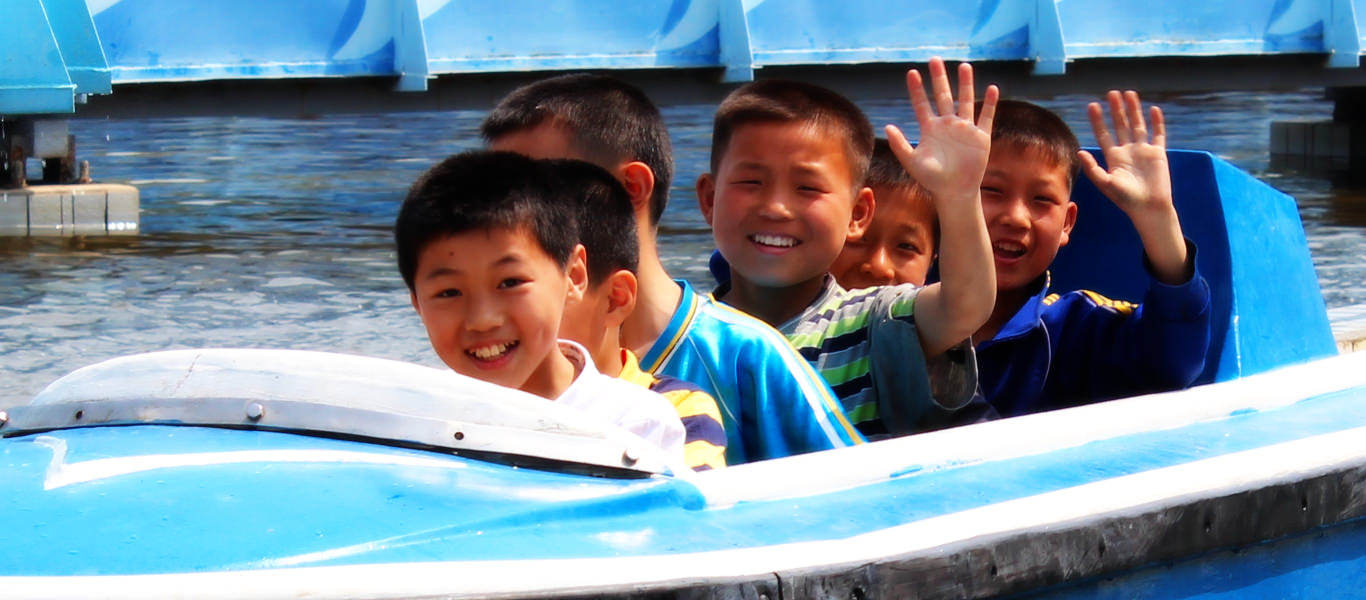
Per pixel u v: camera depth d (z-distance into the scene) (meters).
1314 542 7.15
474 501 5.70
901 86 43.91
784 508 6.11
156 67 36.62
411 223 6.95
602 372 7.75
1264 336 9.38
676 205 36.22
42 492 5.61
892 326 8.51
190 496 5.54
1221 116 61.81
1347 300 23.73
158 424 6.34
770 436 7.98
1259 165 48.97
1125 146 9.05
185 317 22.73
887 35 41.59
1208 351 9.18
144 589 4.87
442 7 38.19
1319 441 7.21
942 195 8.02
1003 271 9.82
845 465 6.45
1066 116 53.06
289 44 37.84
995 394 9.66
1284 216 9.88
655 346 8.30
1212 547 6.65
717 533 5.79
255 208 35.75
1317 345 9.88
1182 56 46.22
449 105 41.00
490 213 6.80
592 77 9.53
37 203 32.94
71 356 20.03
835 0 40.97
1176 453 7.05
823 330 8.88
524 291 6.84
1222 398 7.86
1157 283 8.95
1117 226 10.71
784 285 8.98
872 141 9.30
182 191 38.78
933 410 8.46
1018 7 42.47
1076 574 6.18
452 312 6.88
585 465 6.15
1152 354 9.16
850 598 5.56
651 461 6.26
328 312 23.19
